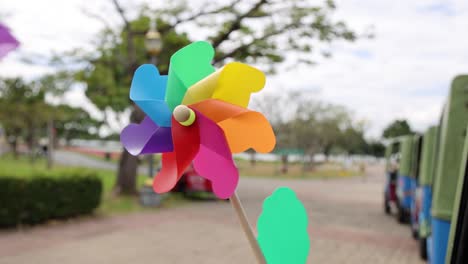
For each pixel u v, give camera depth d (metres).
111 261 5.47
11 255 5.60
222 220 9.05
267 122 1.41
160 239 6.94
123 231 7.53
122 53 13.45
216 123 1.39
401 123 18.48
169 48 12.71
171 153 1.55
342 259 5.96
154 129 1.56
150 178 11.26
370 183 23.86
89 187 8.83
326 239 7.30
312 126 30.92
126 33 12.84
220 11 11.62
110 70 13.19
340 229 8.33
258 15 11.53
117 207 10.30
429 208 5.93
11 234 6.91
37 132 30.86
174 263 5.48
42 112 22.03
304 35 11.48
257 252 1.49
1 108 21.64
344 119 34.03
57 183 8.10
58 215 8.12
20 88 21.17
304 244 1.65
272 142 1.43
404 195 9.02
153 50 10.48
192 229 7.92
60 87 12.66
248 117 1.44
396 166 10.55
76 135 57.28
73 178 8.48
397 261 5.89
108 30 12.83
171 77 1.48
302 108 29.78
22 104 21.69
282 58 12.21
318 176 29.44
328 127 31.75
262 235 1.66
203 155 1.44
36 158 32.22
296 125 30.39
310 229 8.23
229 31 11.70
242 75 1.47
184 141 1.45
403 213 9.14
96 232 7.38
